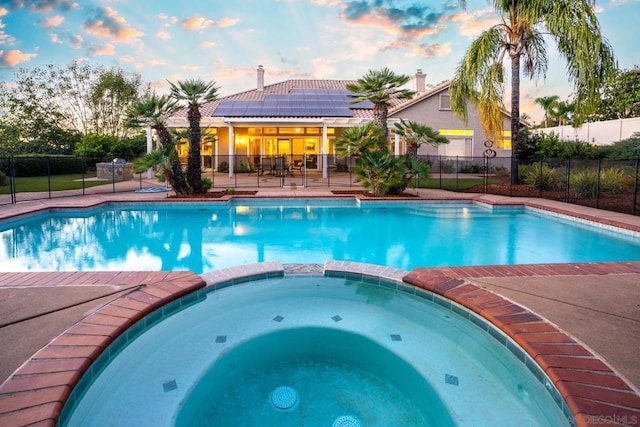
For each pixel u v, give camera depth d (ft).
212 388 8.79
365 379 9.19
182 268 18.49
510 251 21.63
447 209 36.50
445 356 10.23
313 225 29.17
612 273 14.11
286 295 14.08
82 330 9.52
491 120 46.75
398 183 39.68
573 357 8.28
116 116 111.24
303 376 9.31
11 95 98.12
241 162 69.97
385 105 41.47
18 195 39.34
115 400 8.21
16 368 7.82
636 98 68.08
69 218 31.12
